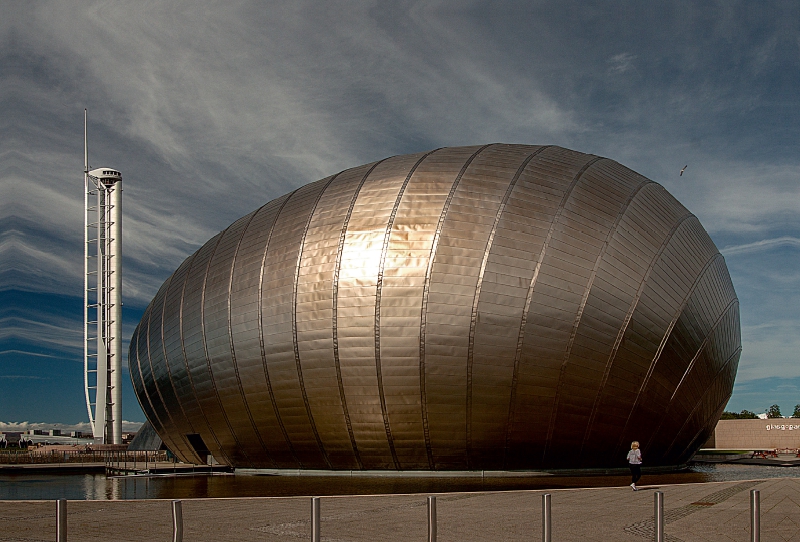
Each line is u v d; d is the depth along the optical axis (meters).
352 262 28.19
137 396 41.88
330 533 13.41
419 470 28.61
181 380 34.59
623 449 29.30
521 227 27.66
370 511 16.58
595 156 32.44
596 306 27.30
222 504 18.47
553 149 31.91
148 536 13.41
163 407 37.47
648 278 28.45
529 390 26.86
